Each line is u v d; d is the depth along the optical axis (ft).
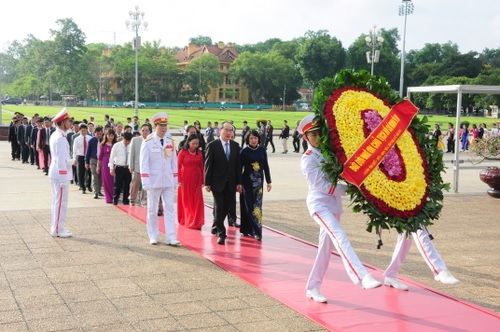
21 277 22.67
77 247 27.89
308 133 19.57
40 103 349.82
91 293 20.76
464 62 320.70
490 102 202.59
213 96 381.40
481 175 48.26
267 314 18.75
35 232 31.09
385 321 18.17
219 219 29.63
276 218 37.45
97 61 355.15
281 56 373.40
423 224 19.56
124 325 17.57
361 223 35.70
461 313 19.06
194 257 26.45
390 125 19.34
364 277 17.62
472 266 26.11
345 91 19.97
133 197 40.81
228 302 19.97
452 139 112.98
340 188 19.56
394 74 337.31
